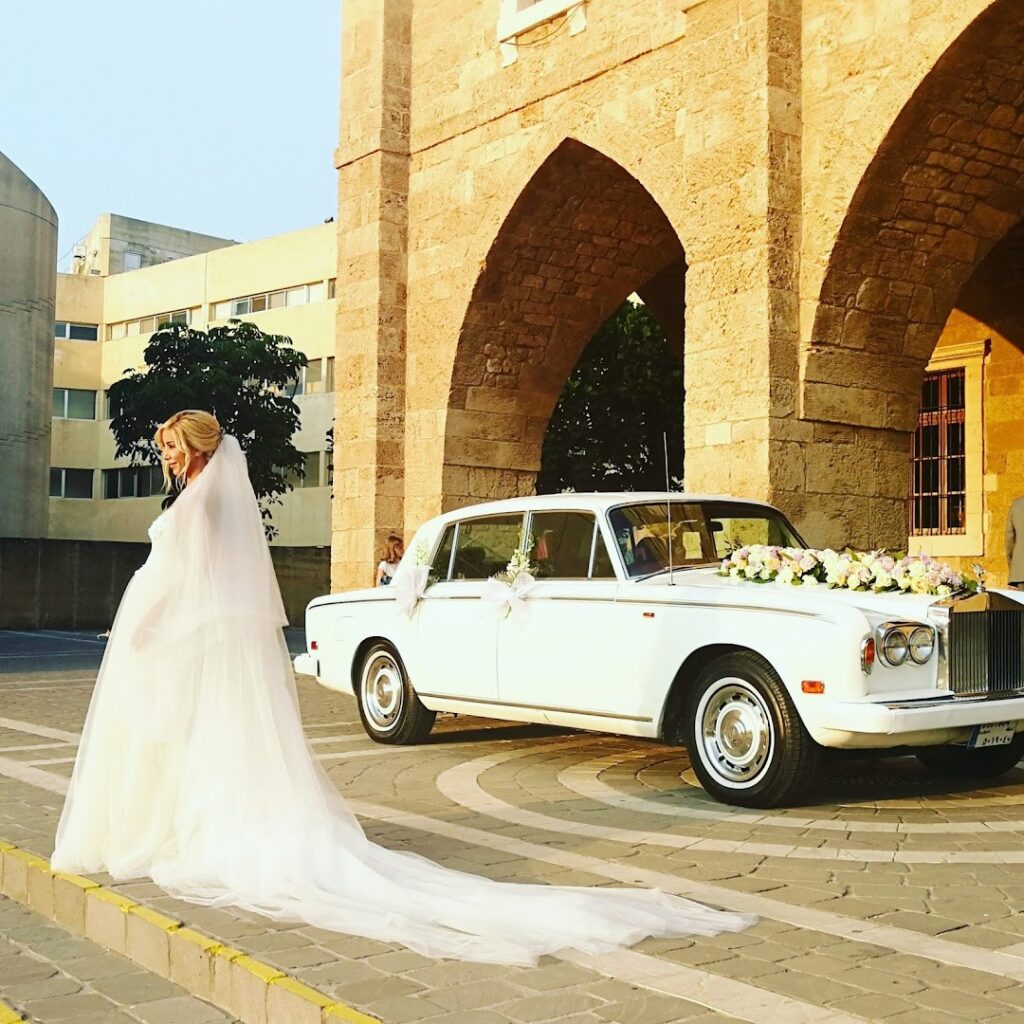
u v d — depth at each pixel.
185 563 4.94
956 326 15.73
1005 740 6.69
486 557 8.34
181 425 5.17
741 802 6.47
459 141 15.41
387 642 9.05
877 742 6.16
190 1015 3.68
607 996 3.35
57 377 48.06
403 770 7.76
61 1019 3.66
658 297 18.05
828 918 4.19
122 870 4.77
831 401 11.18
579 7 13.61
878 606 6.52
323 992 3.40
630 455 23.61
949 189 11.08
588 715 7.34
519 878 4.79
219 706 4.80
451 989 3.42
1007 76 10.25
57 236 39.56
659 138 12.68
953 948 3.80
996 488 15.30
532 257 15.26
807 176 11.15
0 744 8.85
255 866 4.48
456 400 15.58
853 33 10.79
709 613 6.66
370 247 16.23
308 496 41.25
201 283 45.69
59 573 28.70
